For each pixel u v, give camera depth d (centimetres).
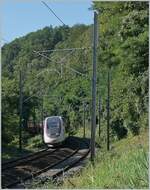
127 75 3225
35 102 6156
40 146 4891
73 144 5381
